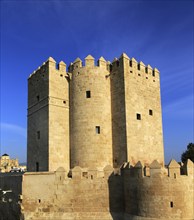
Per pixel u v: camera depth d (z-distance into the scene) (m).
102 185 29.17
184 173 26.16
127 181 28.28
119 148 34.47
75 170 29.83
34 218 29.61
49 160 34.03
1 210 35.47
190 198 25.33
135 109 35.62
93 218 28.42
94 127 34.84
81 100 35.97
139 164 26.95
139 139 35.19
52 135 34.91
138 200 26.50
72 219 28.77
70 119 36.81
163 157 38.41
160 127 39.09
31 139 39.12
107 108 36.16
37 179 30.56
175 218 24.33
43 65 38.16
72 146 35.66
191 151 65.00
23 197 30.41
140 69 37.75
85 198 29.19
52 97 35.88
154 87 39.56
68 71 38.78
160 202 24.92
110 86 37.16
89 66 36.56
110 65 37.78
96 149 34.25
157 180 25.34
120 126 34.75
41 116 37.03
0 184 37.41
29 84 42.03
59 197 29.62
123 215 28.16
